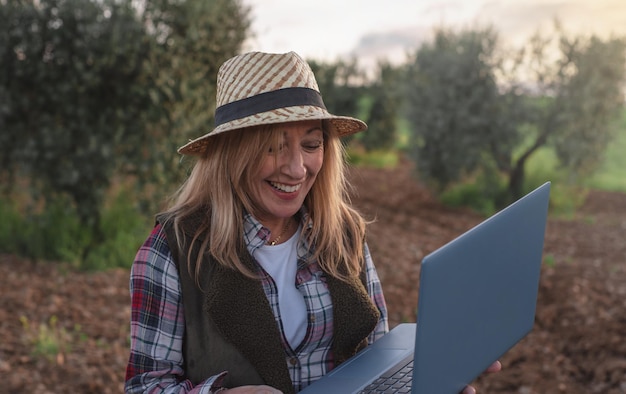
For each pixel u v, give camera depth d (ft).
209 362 5.21
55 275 22.63
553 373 16.26
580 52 43.65
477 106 44.01
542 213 5.46
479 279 4.60
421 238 32.81
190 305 5.18
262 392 4.87
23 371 14.67
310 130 5.40
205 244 5.22
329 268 5.69
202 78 25.21
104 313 19.19
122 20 24.16
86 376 14.71
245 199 5.39
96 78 24.02
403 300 22.06
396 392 5.14
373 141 70.18
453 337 4.42
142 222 25.81
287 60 5.25
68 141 24.49
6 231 25.52
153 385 5.11
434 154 45.34
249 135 5.21
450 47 46.55
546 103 44.37
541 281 24.22
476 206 44.55
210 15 25.13
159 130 25.31
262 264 5.57
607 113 45.44
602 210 46.26
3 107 23.79
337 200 5.94
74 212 25.22
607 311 20.33
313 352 5.66
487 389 15.56
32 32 23.71
